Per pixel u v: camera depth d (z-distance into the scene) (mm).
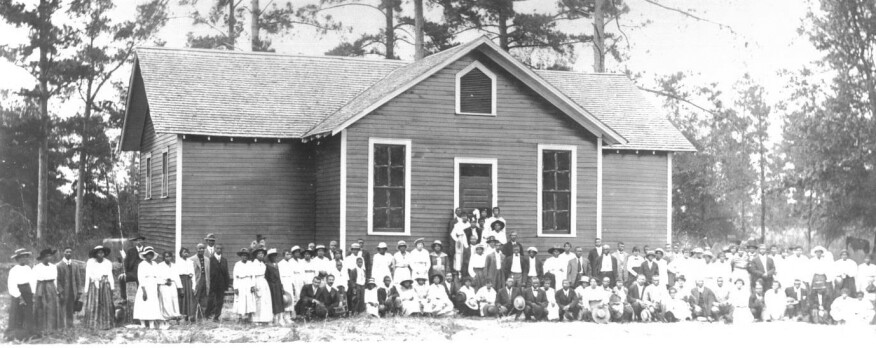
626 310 21938
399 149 24828
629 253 29422
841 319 22047
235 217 26125
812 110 34344
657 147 29578
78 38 40562
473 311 22000
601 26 40969
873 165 33000
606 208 29281
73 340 16688
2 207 40406
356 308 21781
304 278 21250
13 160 42188
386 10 42344
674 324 21594
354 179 24328
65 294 17609
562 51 42125
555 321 21453
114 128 43312
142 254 18766
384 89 25859
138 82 29984
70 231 40094
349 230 24219
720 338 18828
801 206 35250
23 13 37906
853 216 33406
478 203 25297
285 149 26812
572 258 23500
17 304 16719
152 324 18625
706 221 41812
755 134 45188
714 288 22875
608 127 26094
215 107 26938
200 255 20297
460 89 25281
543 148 25828
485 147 25359
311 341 17219
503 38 41625
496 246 22516
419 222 24719
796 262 23875
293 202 26719
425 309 21641
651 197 29922
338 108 28172
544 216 26203
